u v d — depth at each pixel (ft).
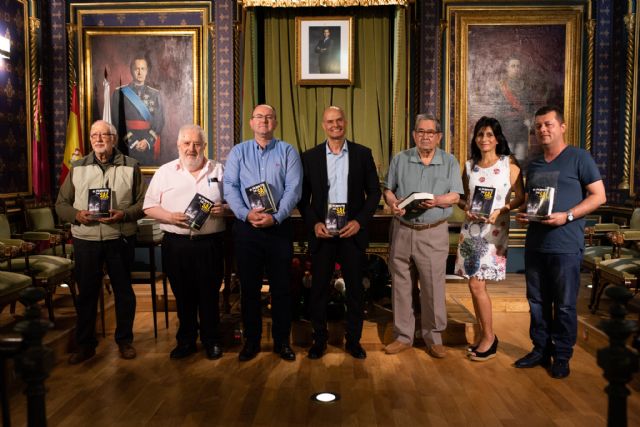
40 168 19.66
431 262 12.30
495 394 10.46
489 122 11.97
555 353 11.41
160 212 11.91
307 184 12.50
